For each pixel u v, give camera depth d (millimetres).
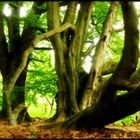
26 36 23812
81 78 20156
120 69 13961
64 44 19641
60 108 19203
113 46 28312
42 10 21250
